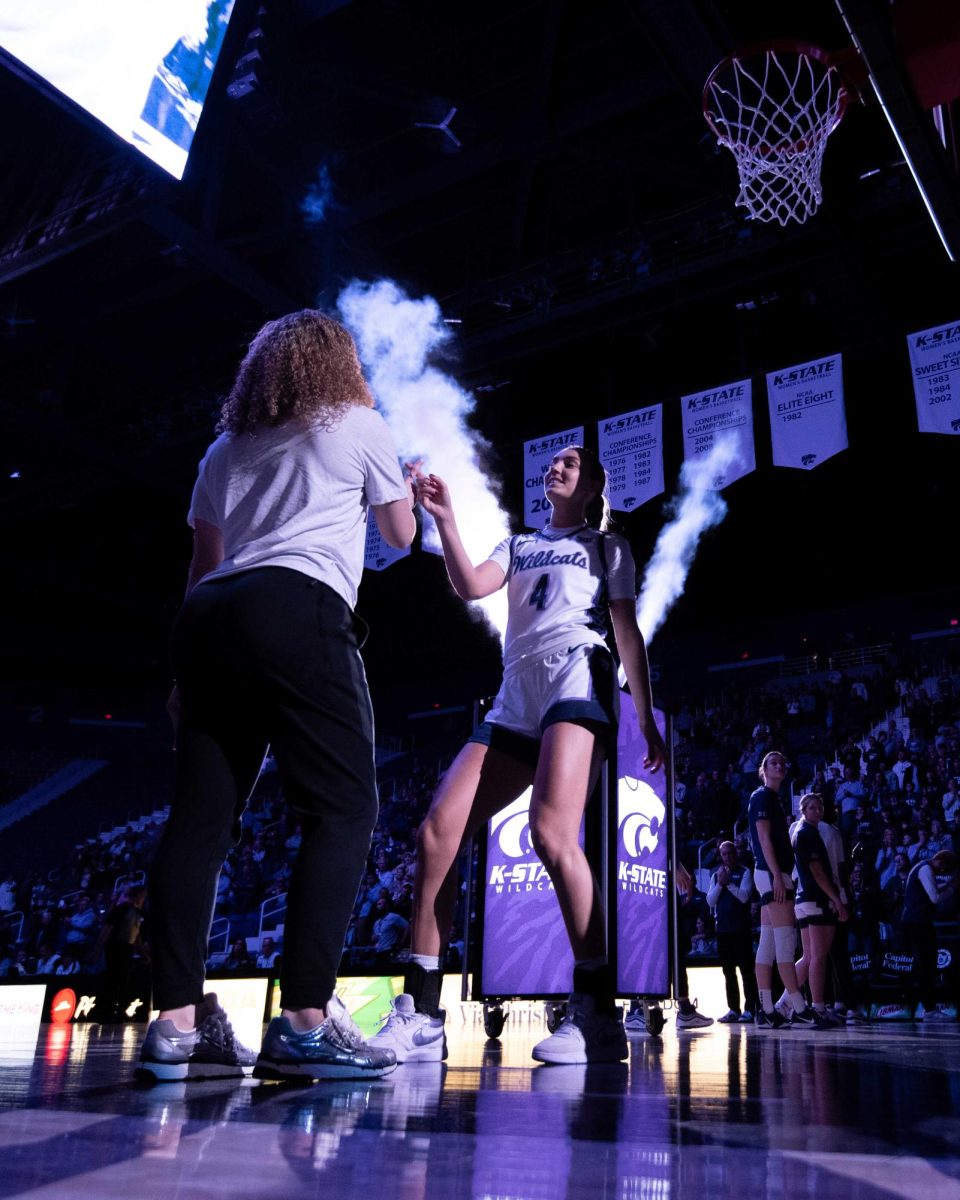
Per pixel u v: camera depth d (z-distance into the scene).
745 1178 0.72
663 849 4.32
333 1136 0.92
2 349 15.36
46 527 21.25
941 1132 0.97
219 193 12.56
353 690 1.64
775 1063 2.15
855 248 12.79
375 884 13.28
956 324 10.48
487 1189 0.68
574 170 13.59
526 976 4.12
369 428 1.80
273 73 11.23
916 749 15.18
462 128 12.27
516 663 2.43
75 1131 0.92
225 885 15.86
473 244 14.91
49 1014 7.68
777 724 17.31
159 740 24.36
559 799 2.21
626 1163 0.79
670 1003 4.26
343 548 1.70
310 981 1.55
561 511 2.66
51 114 10.70
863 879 9.59
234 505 1.75
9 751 23.45
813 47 6.83
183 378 17.09
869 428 18.19
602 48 11.44
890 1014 8.94
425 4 11.07
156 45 7.47
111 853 19.30
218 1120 1.02
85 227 10.70
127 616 24.39
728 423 11.54
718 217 12.77
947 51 5.18
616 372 16.81
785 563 22.20
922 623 21.02
